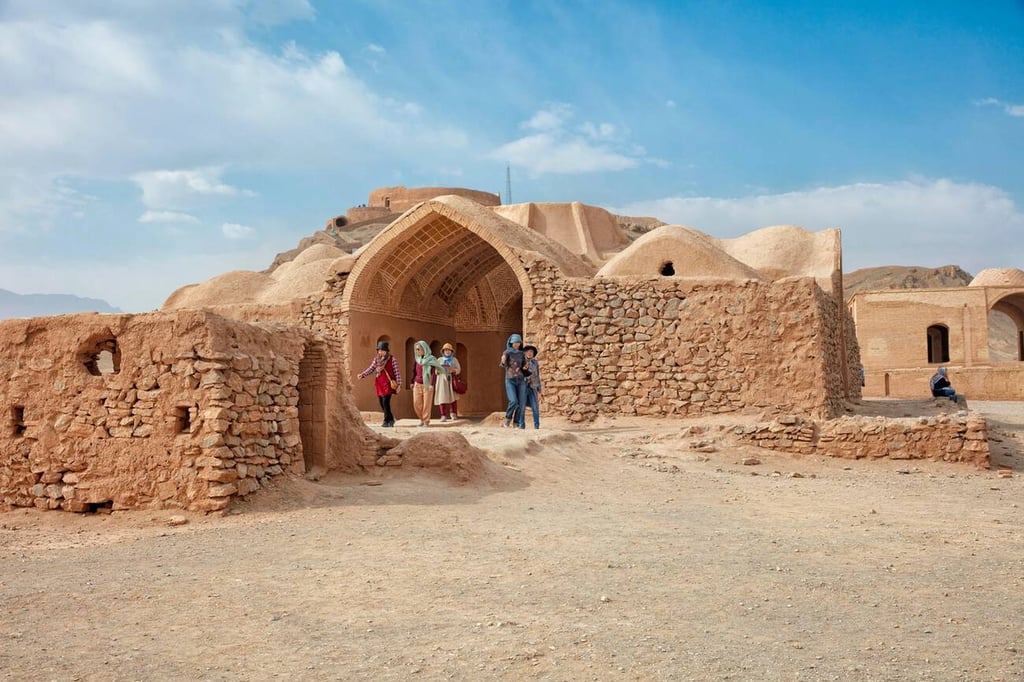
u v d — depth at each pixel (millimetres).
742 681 3445
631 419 16953
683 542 6418
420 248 19891
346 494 8539
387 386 14391
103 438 8203
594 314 17484
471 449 9812
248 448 8188
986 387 34062
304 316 19609
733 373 16578
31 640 4070
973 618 4414
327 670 3613
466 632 4137
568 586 5023
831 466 12500
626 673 3547
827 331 17281
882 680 3457
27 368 8609
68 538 7047
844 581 5203
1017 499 9469
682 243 20562
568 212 31453
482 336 25156
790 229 25938
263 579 5230
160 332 8125
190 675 3564
